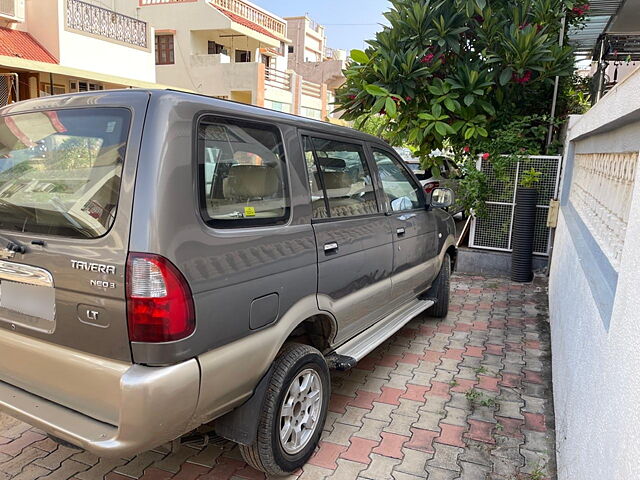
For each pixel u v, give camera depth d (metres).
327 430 3.18
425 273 4.62
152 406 1.92
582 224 4.21
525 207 6.67
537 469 2.80
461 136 7.48
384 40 7.18
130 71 15.30
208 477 2.73
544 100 7.77
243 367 2.30
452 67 7.39
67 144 2.23
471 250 7.34
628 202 2.46
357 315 3.37
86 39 13.73
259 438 2.47
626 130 2.58
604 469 1.70
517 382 3.89
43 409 2.21
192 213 2.09
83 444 2.01
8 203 2.37
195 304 2.04
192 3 20.36
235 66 19.83
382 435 3.13
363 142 3.69
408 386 3.81
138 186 1.97
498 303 5.96
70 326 2.11
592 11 7.73
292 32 43.72
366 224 3.40
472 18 7.17
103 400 2.05
